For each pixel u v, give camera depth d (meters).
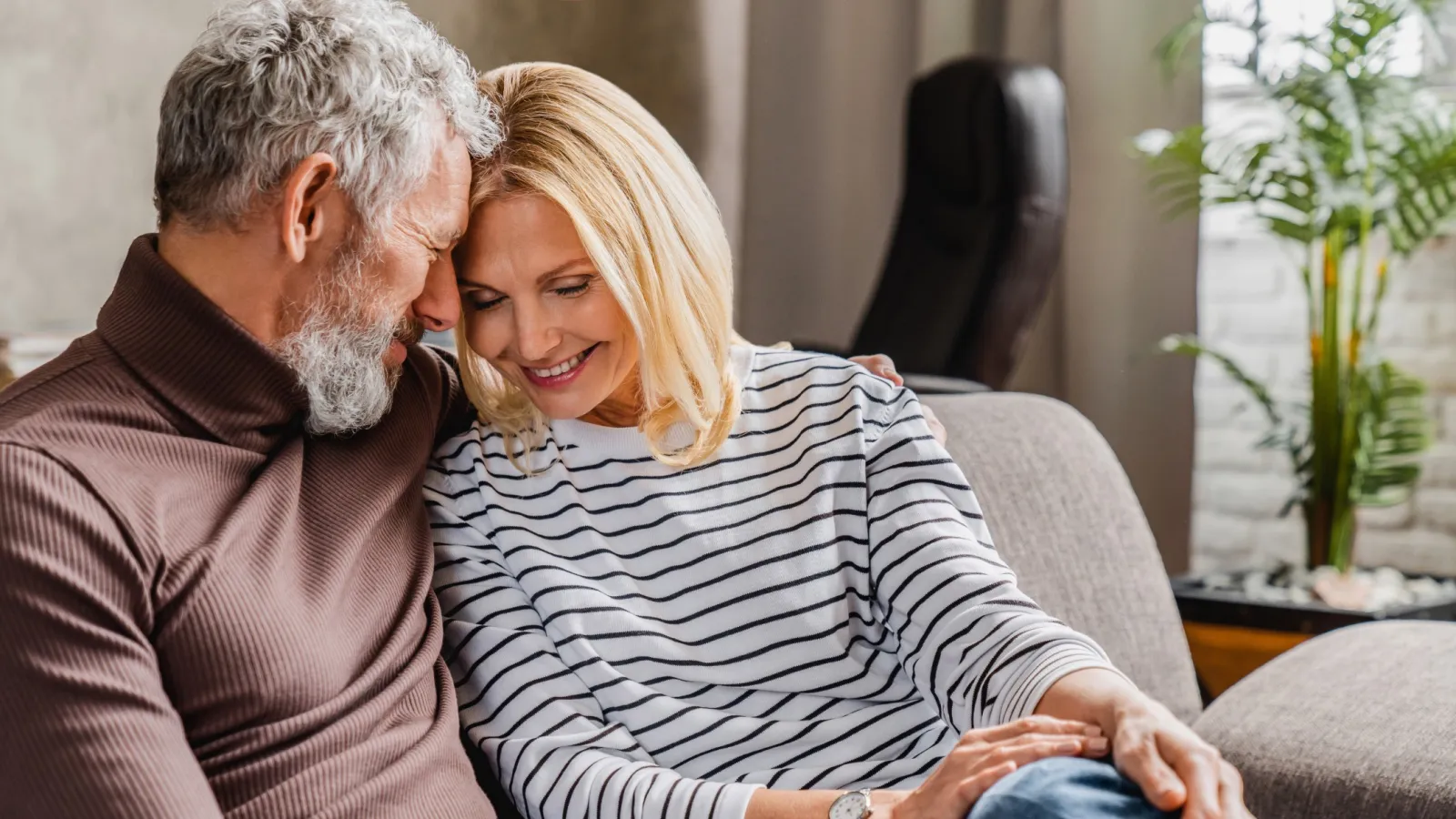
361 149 1.09
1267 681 1.42
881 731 1.23
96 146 2.60
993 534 1.45
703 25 3.72
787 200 3.65
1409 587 2.62
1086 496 1.54
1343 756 1.25
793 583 1.24
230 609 1.00
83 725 0.90
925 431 1.29
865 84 3.53
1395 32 2.55
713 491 1.28
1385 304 3.02
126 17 2.64
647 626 1.23
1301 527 3.14
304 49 1.08
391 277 1.13
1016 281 2.75
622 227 1.22
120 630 0.94
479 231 1.21
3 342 1.90
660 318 1.24
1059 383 3.28
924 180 2.96
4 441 0.96
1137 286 3.15
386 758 1.06
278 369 1.10
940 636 1.18
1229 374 2.83
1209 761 0.95
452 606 1.24
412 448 1.24
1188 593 2.61
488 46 3.41
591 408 1.27
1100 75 3.15
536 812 1.16
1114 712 1.01
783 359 1.37
